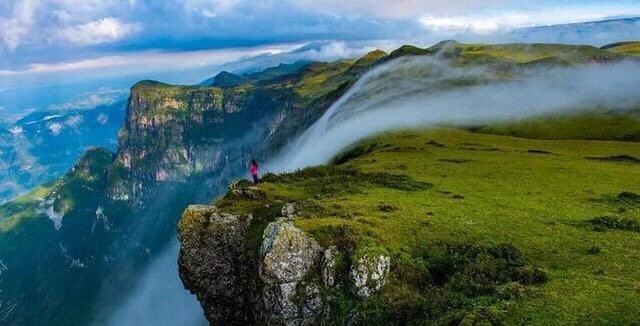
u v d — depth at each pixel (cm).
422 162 8900
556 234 4409
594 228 4528
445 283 3788
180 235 5966
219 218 5875
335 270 4153
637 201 5550
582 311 2947
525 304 3130
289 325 4169
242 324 5747
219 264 5775
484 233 4512
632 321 2775
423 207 5388
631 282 3272
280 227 4519
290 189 7038
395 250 4225
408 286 3928
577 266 3731
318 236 4472
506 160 8738
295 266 4319
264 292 4428
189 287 6006
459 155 9675
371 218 4831
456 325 3064
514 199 5747
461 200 5744
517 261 3897
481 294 3488
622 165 8062
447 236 4481
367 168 8562
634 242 4112
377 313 3753
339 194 6344
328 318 4038
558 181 6756
